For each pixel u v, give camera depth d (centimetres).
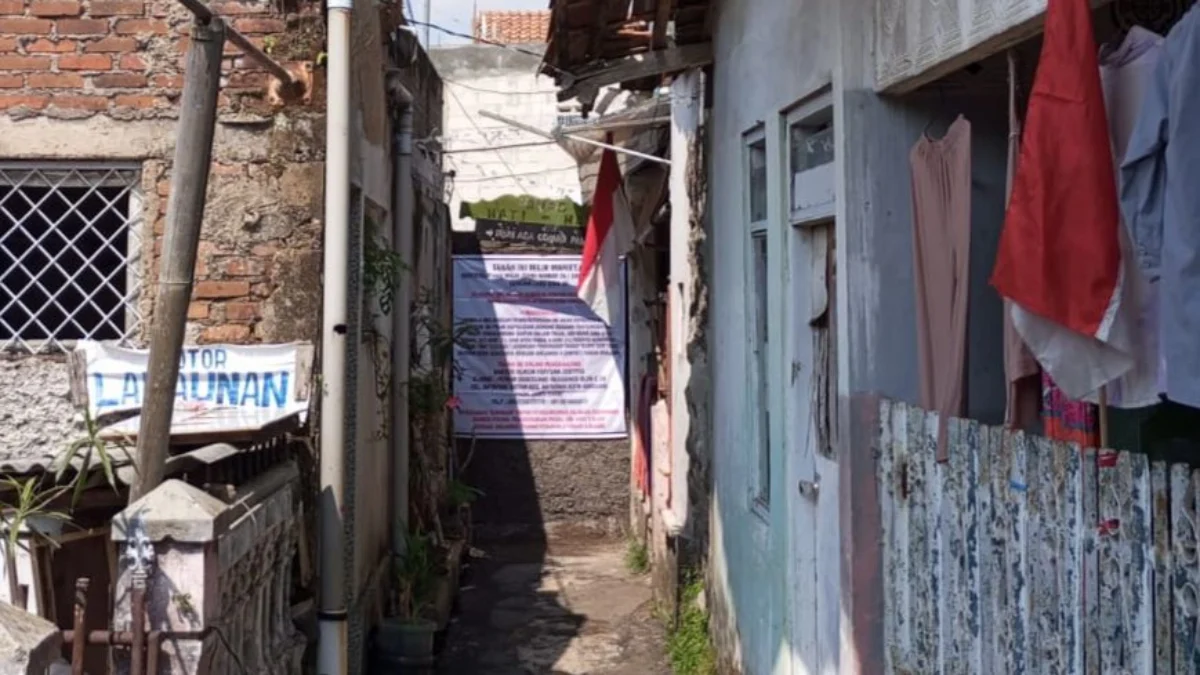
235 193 582
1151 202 240
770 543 572
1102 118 256
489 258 1323
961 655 352
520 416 1323
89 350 505
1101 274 255
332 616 570
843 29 429
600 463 1326
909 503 395
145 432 398
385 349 809
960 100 427
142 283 574
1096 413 331
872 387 425
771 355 564
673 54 721
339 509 573
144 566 362
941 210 373
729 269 670
